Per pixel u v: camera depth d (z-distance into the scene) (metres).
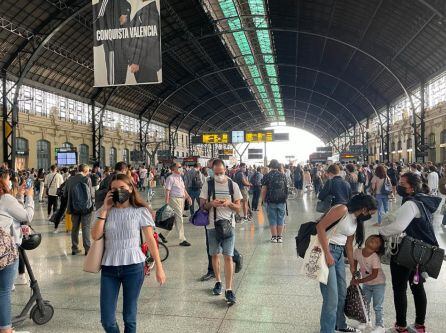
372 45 30.41
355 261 4.25
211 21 29.56
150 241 3.48
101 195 6.98
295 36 33.75
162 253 7.59
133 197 3.46
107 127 41.62
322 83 48.16
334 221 3.84
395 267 4.15
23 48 25.36
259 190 16.08
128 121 47.09
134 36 12.69
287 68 43.91
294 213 14.83
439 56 26.78
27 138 29.50
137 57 12.66
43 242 9.48
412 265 3.93
